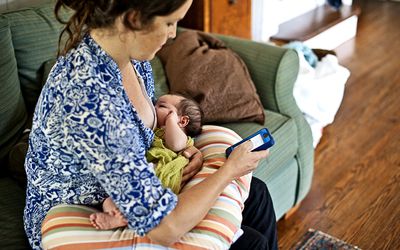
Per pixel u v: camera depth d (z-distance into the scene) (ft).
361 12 14.73
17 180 4.73
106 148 2.99
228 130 4.68
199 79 5.69
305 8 12.46
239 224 3.66
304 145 6.25
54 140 3.18
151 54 3.16
